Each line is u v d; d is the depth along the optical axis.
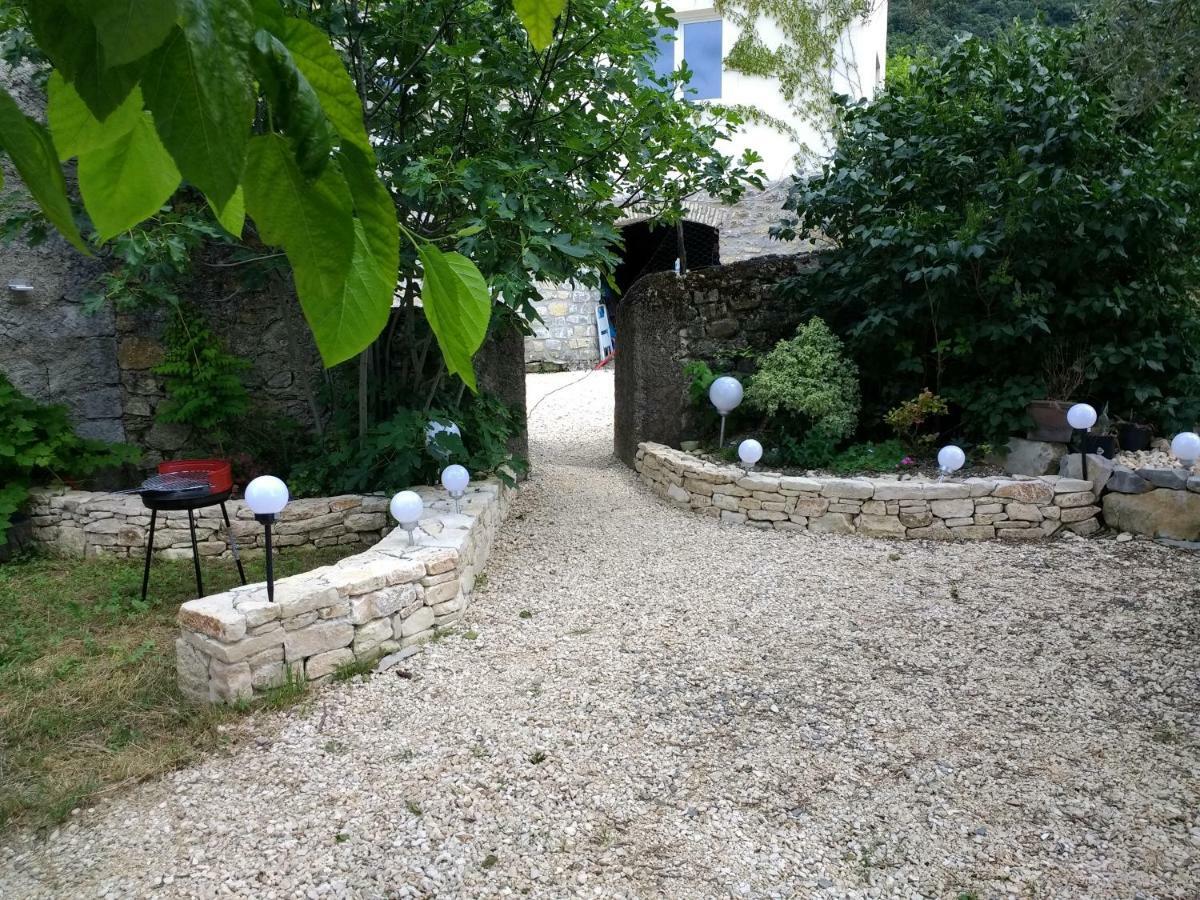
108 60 0.32
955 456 5.22
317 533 4.86
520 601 4.13
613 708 3.08
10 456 4.97
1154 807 2.50
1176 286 5.55
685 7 9.95
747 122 9.47
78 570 4.61
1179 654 3.46
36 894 2.19
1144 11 4.19
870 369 6.22
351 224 0.43
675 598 4.17
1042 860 2.29
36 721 3.02
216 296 5.58
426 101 4.41
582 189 4.71
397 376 5.30
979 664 3.43
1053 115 5.17
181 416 5.34
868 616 3.92
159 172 0.56
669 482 5.99
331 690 3.21
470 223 3.92
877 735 2.91
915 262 5.36
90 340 5.50
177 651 3.19
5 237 4.46
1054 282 5.56
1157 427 5.64
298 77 0.40
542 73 4.28
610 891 2.18
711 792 2.59
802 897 2.16
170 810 2.53
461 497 4.80
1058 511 4.98
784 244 9.91
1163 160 5.17
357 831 2.41
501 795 2.57
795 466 5.90
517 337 6.33
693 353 6.62
